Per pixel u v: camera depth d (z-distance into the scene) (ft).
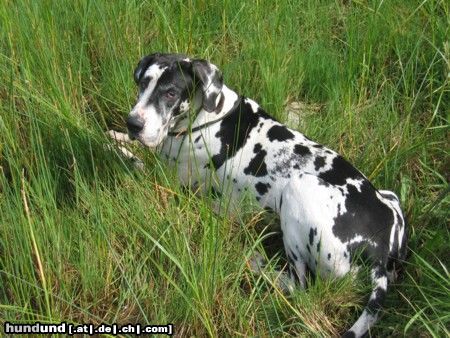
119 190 8.13
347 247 7.66
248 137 8.45
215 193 8.67
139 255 7.77
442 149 9.55
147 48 10.15
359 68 10.55
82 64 9.90
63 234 7.55
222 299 7.39
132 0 10.56
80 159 8.56
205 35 10.48
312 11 11.31
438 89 9.91
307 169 8.18
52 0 10.07
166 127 8.10
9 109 8.59
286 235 7.88
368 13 11.11
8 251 7.16
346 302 7.72
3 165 8.38
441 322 7.13
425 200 8.97
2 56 9.26
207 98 8.07
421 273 7.92
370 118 9.86
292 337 7.45
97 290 7.41
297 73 10.45
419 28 10.85
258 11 10.94
